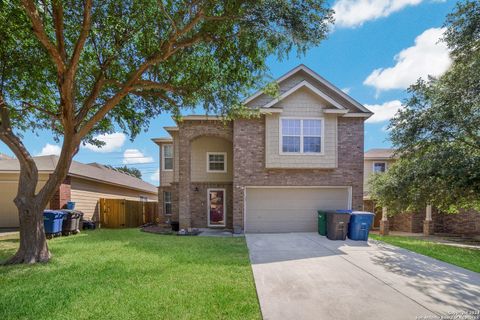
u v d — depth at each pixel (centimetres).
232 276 539
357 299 434
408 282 515
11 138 645
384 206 1219
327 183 1210
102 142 1007
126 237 1066
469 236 1445
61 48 613
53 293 448
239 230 1174
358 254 746
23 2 504
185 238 1030
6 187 1393
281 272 570
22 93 787
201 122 1273
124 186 2016
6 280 515
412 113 1026
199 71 771
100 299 423
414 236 1420
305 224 1235
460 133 955
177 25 614
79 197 1492
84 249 804
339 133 1235
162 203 1647
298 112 1195
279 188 1235
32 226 658
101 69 709
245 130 1204
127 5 628
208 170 1438
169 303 409
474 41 868
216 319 362
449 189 941
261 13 556
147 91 835
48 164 1374
